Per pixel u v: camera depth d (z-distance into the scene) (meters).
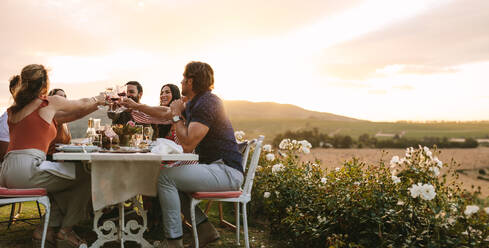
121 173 2.41
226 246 3.09
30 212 4.00
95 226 2.61
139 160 2.38
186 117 2.91
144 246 2.71
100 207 2.37
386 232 2.60
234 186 2.72
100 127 2.82
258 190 4.01
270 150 4.62
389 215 2.60
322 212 3.07
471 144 70.12
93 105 2.98
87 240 3.07
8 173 2.40
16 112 2.50
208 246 3.05
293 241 3.16
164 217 2.53
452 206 2.53
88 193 2.71
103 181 2.37
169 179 2.54
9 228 3.32
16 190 2.36
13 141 2.47
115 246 2.96
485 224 2.31
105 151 2.52
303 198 3.37
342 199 2.86
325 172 3.65
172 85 4.02
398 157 3.11
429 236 2.37
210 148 2.74
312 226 2.94
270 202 3.52
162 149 2.48
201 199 2.62
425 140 74.62
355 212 2.67
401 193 2.72
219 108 2.69
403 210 2.58
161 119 3.58
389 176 2.91
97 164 2.35
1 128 3.15
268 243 3.22
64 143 3.40
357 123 113.19
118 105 3.15
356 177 3.06
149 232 3.39
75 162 2.64
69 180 2.59
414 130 104.38
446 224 2.41
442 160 2.91
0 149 3.14
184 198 2.84
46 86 2.58
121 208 2.65
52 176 2.48
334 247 2.49
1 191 2.33
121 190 2.42
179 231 2.53
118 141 2.82
